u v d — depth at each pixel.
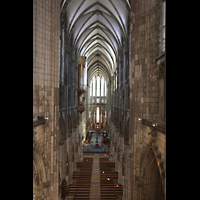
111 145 41.25
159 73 11.45
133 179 13.30
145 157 12.03
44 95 12.61
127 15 22.78
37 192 11.55
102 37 37.16
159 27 11.85
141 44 13.15
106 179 27.95
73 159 30.12
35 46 11.98
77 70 34.81
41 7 12.46
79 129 38.31
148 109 12.55
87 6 24.80
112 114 43.72
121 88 28.67
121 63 29.27
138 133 13.17
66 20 22.95
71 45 28.42
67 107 23.64
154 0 12.12
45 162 12.35
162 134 9.08
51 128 12.94
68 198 22.75
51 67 13.10
